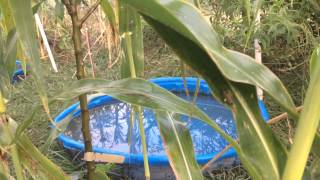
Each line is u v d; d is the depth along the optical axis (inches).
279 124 70.4
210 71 20.8
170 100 22.9
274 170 20.6
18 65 95.7
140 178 62.2
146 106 22.9
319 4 78.0
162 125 27.1
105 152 62.2
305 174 24.4
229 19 85.4
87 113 29.4
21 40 18.6
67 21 98.7
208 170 62.2
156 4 18.7
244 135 20.9
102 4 32.1
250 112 21.0
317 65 17.9
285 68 86.2
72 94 23.8
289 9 81.6
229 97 20.9
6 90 25.0
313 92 17.9
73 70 98.0
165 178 62.0
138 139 76.5
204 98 88.9
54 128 29.9
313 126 18.2
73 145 66.2
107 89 23.7
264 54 85.8
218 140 75.1
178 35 20.2
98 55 97.0
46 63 97.1
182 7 19.0
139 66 30.3
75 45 27.3
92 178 30.4
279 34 78.1
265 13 78.3
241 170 63.2
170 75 98.6
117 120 83.2
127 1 20.0
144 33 111.1
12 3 18.5
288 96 20.9
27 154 26.3
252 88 21.0
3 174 24.3
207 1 84.3
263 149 20.8
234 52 20.5
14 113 79.8
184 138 26.7
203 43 19.0
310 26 83.6
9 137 24.3
